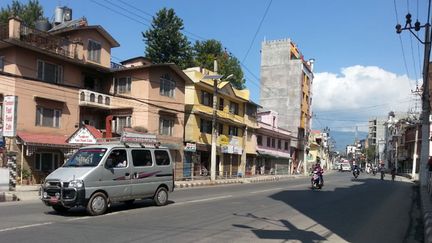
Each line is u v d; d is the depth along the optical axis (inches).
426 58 1212.5
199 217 521.7
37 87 1111.0
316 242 391.9
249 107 2012.8
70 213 539.5
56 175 523.8
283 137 2469.2
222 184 1352.1
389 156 4293.8
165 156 644.7
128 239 374.0
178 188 1098.1
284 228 462.9
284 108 2851.9
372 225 512.7
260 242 381.4
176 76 1453.0
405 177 2603.3
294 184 1349.7
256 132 2101.4
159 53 2001.7
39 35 1170.6
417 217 603.8
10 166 873.5
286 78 2871.6
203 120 1620.3
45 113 1125.7
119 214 534.0
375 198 881.5
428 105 1259.2
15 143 1027.9
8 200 724.7
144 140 644.7
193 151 1504.7
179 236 393.4
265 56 2942.9
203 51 2337.6
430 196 835.4
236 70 2362.2
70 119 1197.1
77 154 561.6
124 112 1341.0
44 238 370.0
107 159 544.1
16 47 1069.1
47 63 1155.9
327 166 4643.2
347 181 1633.9
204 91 1620.3
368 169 3804.1
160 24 2017.7
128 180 570.3
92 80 1350.9
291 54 2947.8
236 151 1851.6
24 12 1843.0
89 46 1307.8
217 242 372.8
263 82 2928.2
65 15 1601.9
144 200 703.7
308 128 3083.2
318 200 795.4
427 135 1263.5
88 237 378.9
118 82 1369.3
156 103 1354.6
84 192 507.2
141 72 1331.2
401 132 3629.4
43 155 1103.0
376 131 5959.6
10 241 356.5
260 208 641.0
